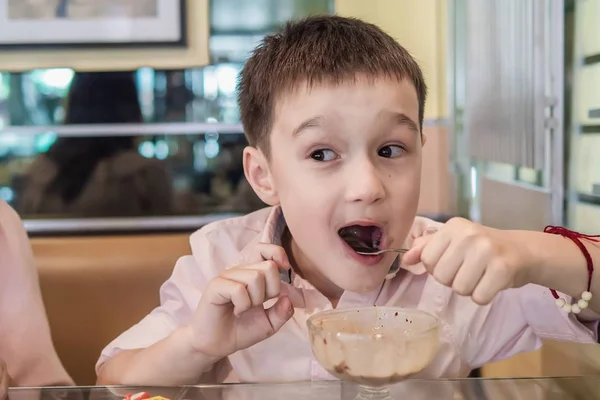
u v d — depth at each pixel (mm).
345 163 701
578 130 1211
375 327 628
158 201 2896
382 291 867
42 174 2861
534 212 1377
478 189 1964
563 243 686
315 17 875
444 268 610
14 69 2809
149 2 2789
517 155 1484
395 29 2523
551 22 1273
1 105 2840
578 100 1208
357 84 689
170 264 1324
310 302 852
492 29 1736
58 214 2865
